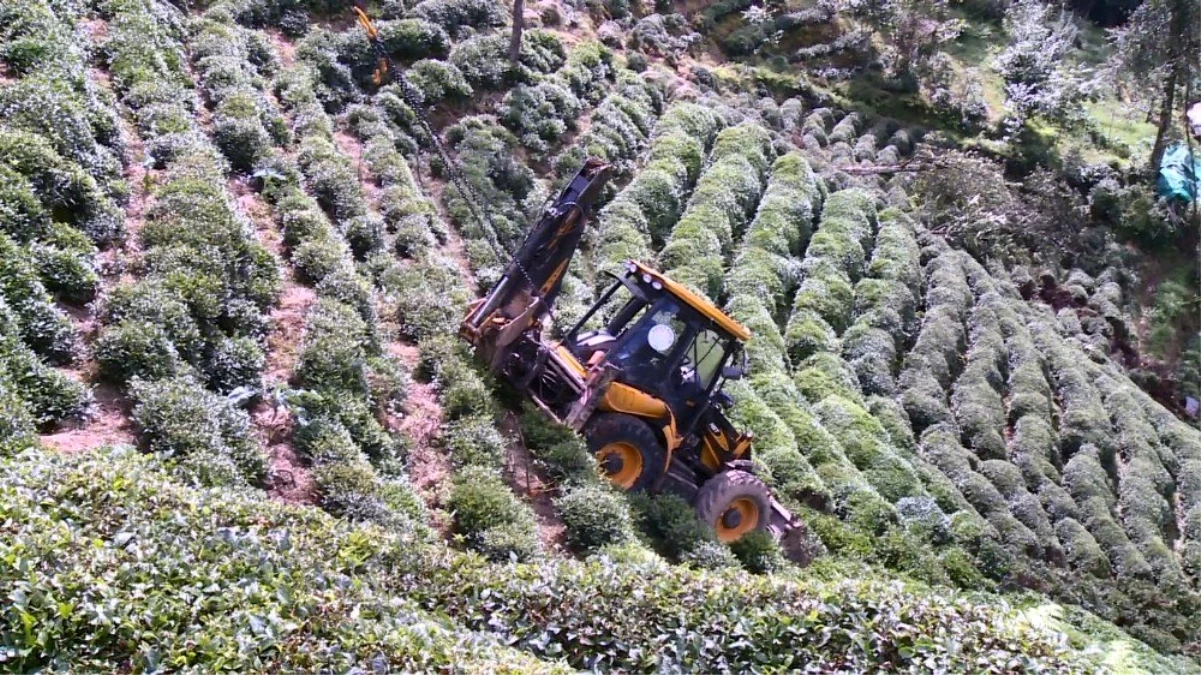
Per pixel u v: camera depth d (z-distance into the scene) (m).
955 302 36.91
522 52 31.64
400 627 8.80
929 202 42.25
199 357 14.31
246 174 20.28
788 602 10.54
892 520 23.00
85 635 7.54
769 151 37.47
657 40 40.78
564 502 14.95
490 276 21.95
